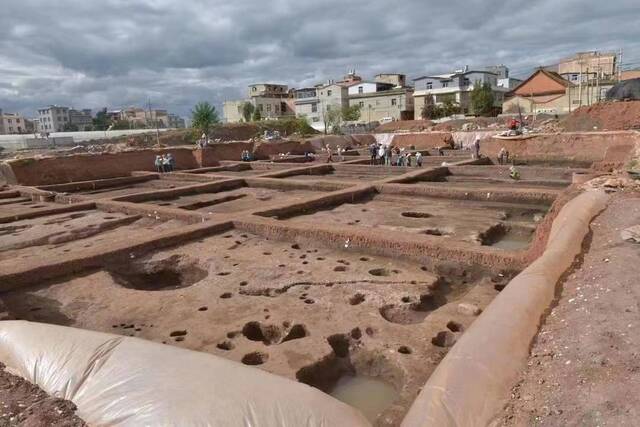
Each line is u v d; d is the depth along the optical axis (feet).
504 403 10.01
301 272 24.06
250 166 83.10
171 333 17.85
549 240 22.12
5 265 24.93
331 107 207.72
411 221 35.37
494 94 192.24
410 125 146.20
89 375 11.75
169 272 27.35
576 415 9.05
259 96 236.84
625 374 9.93
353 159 89.15
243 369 11.02
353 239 28.02
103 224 38.14
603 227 22.04
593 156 73.51
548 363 11.16
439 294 22.22
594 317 12.82
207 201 48.16
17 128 295.07
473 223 34.12
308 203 40.37
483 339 11.78
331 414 9.78
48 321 20.17
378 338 16.88
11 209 48.42
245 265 25.50
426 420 9.61
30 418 11.02
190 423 9.51
